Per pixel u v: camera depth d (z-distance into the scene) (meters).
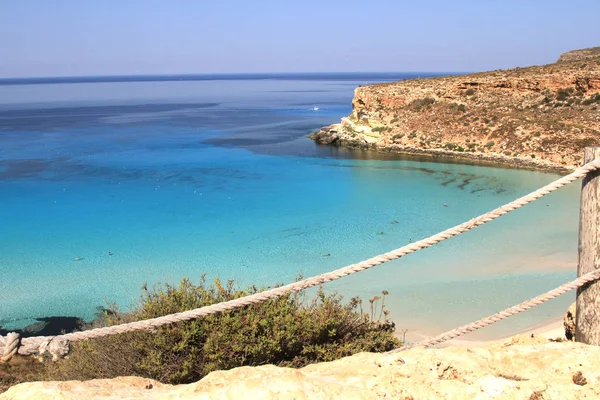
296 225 33.31
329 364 4.80
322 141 69.12
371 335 8.56
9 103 168.62
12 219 34.94
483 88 68.38
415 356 4.56
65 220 34.78
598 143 52.69
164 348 7.46
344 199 40.12
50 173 49.88
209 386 4.04
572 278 22.92
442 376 4.36
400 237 30.52
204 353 7.38
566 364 4.31
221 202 39.38
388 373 4.31
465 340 17.25
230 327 7.48
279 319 7.71
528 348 4.71
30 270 26.08
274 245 29.42
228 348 7.40
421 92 70.56
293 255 27.72
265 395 3.76
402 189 43.38
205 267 26.19
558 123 57.72
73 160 56.88
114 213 36.47
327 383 3.98
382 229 32.19
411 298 21.45
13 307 21.92
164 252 28.55
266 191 43.06
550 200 37.34
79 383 4.29
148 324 5.22
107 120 103.12
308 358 7.96
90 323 20.38
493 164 53.94
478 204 38.03
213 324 7.51
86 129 86.44
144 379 4.65
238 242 30.06
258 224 33.59
